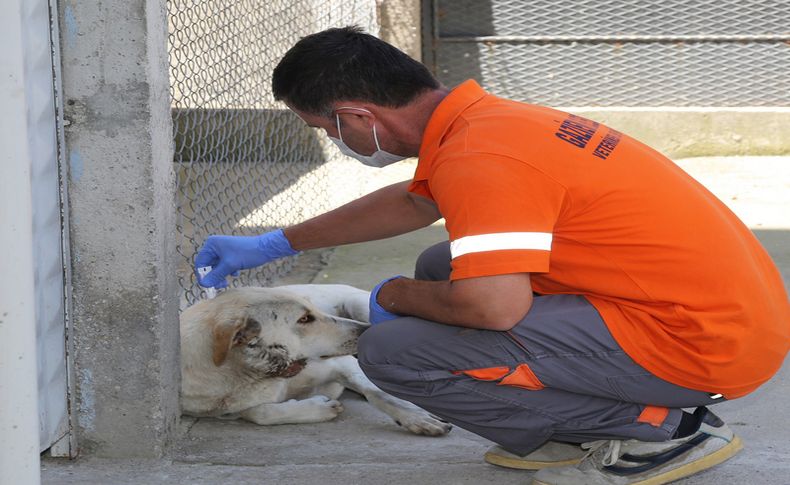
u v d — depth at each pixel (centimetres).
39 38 473
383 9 1433
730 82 1477
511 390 457
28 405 371
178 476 509
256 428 598
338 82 447
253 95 1020
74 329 516
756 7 1441
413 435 587
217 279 580
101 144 493
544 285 457
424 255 559
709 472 494
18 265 361
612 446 469
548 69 1502
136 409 525
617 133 449
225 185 1018
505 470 509
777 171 1373
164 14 510
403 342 463
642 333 431
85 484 498
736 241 429
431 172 441
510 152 412
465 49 1502
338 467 518
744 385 435
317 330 595
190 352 582
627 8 1462
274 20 1059
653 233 417
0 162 353
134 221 502
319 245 575
